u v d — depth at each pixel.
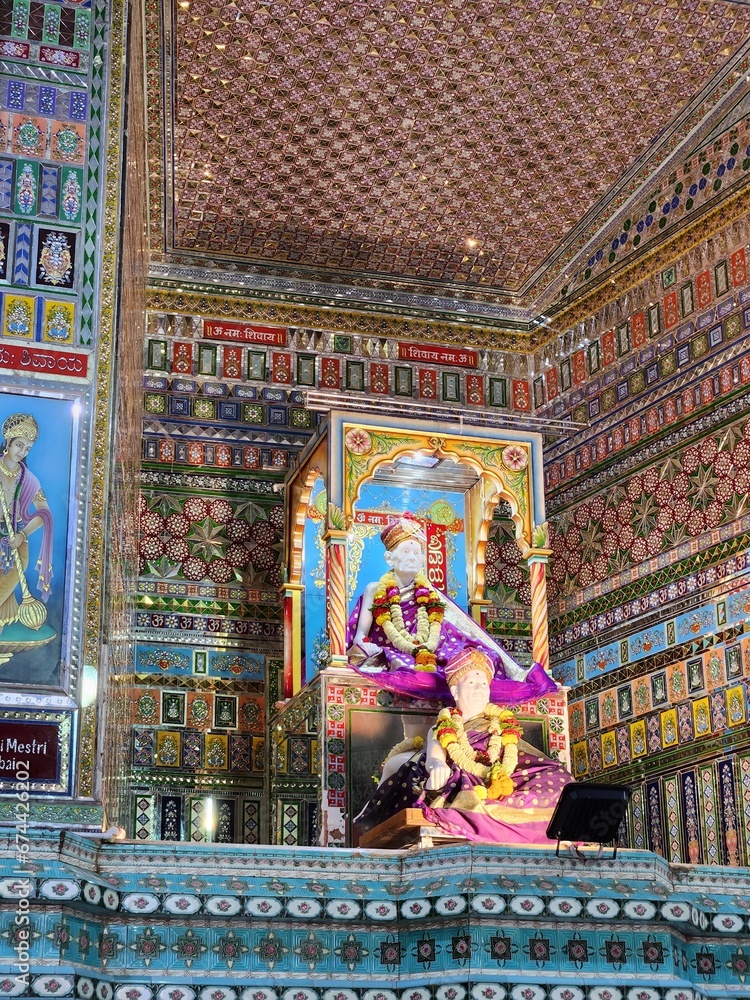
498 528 11.11
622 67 9.45
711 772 9.08
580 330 11.02
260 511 10.63
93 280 7.35
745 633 8.98
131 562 9.02
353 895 7.05
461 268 11.21
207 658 10.20
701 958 7.36
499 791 8.09
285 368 10.99
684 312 9.99
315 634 10.21
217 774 9.95
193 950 6.80
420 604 9.52
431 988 6.88
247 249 10.88
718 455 9.47
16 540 6.93
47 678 6.80
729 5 8.99
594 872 7.17
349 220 10.63
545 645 9.45
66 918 6.41
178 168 10.02
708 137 9.87
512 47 9.25
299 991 6.85
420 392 11.23
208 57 9.13
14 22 7.55
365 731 8.78
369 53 9.22
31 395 7.13
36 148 7.42
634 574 10.09
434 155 10.09
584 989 6.93
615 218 10.69
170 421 10.65
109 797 7.18
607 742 10.06
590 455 10.71
